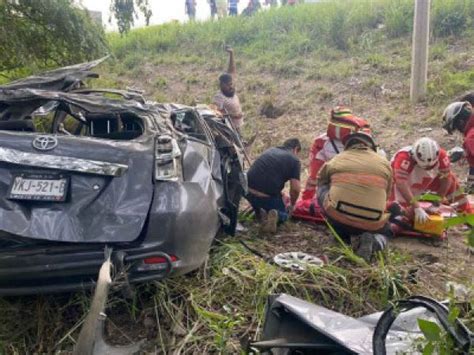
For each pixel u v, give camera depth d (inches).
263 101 458.6
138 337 150.5
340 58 533.3
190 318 154.0
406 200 214.2
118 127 195.9
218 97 324.5
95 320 122.7
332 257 192.1
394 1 590.2
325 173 198.1
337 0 692.7
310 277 170.6
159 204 142.2
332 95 453.1
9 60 332.2
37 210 140.7
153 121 162.7
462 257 201.2
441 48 485.1
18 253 138.2
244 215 230.7
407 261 192.9
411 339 111.2
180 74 573.6
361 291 168.4
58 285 140.4
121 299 157.2
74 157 142.3
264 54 579.2
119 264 137.5
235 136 233.0
